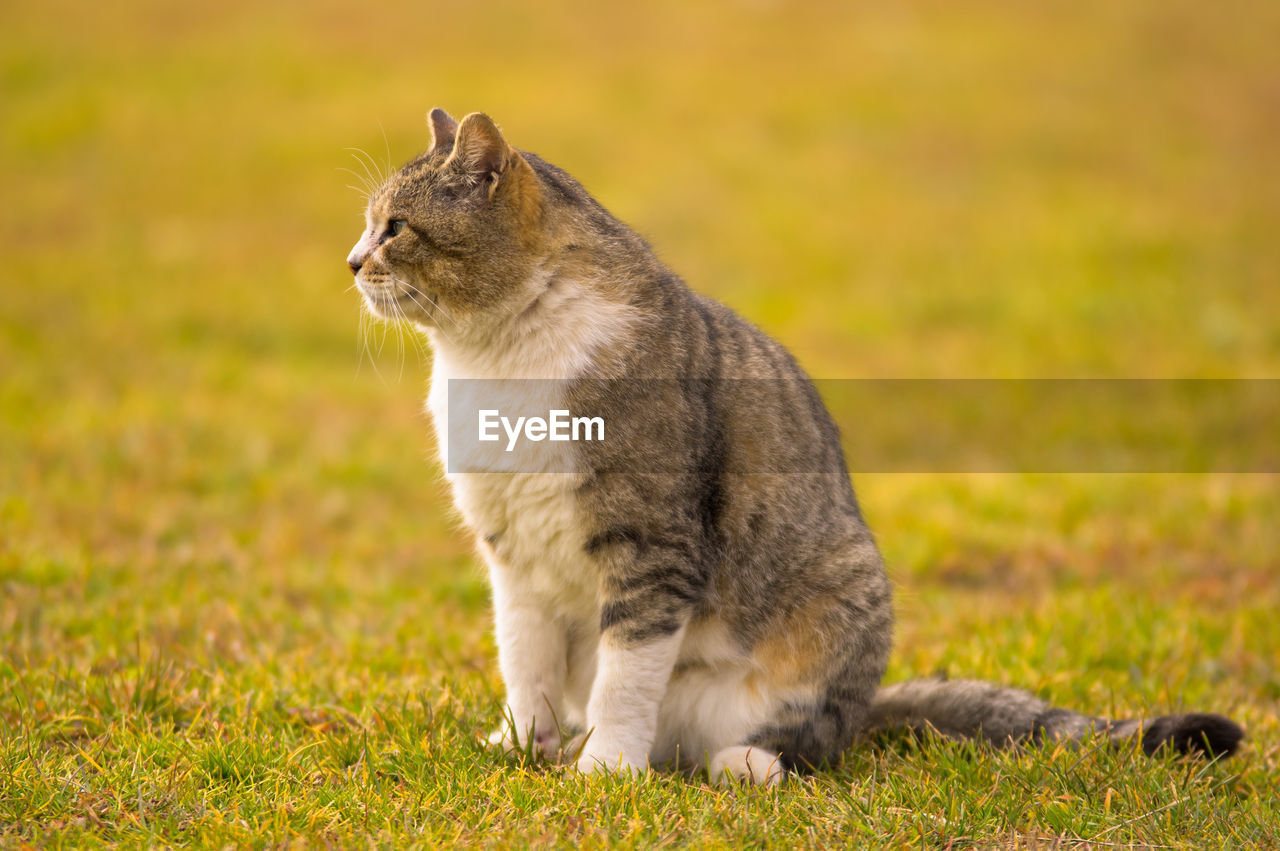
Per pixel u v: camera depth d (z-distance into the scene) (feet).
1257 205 56.54
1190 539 24.75
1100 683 16.78
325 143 58.39
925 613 20.57
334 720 14.19
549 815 11.30
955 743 13.46
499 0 79.92
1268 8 85.40
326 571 22.06
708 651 13.60
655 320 13.17
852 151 60.90
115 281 44.45
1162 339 41.47
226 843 10.48
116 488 25.73
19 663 15.80
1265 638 18.84
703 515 13.06
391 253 13.25
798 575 13.76
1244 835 11.29
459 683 15.64
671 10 79.82
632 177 55.72
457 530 18.79
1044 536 25.09
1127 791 12.11
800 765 13.57
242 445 29.76
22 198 52.39
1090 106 68.39
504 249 13.01
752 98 66.49
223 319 41.78
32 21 72.84
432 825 11.09
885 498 27.99
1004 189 57.26
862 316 43.75
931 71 71.46
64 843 10.41
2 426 29.50
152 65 67.92
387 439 31.73
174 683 14.98
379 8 77.92
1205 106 70.08
